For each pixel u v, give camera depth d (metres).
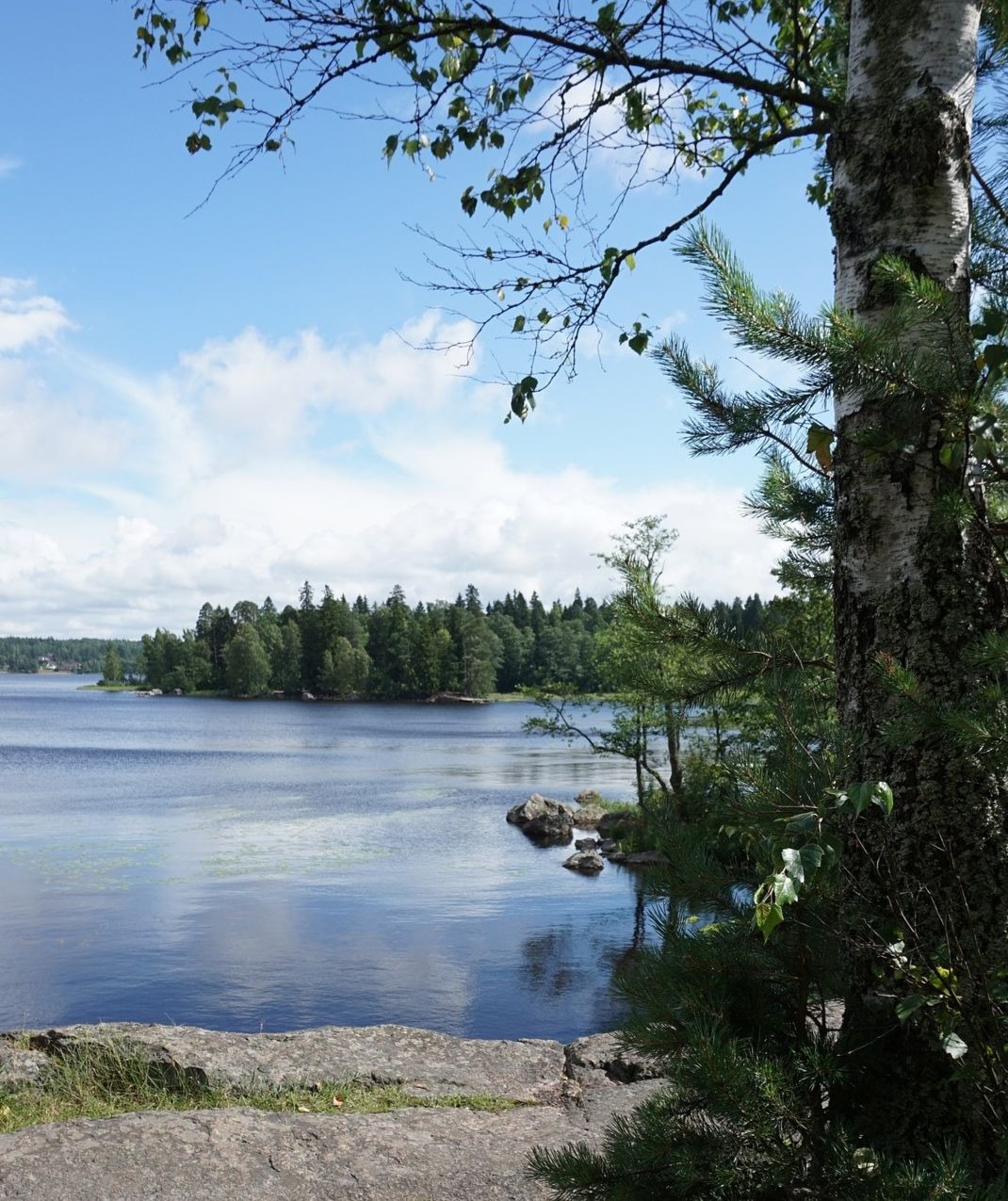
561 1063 6.32
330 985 13.24
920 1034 2.82
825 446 3.10
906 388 2.85
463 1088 5.88
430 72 4.71
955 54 3.24
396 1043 6.53
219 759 52.78
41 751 57.88
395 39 4.36
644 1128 2.81
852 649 3.30
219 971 13.88
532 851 24.69
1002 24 3.79
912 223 3.23
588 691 24.08
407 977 13.64
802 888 2.69
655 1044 2.79
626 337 4.35
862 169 3.33
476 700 140.38
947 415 2.86
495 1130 5.05
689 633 4.16
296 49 4.25
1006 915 2.90
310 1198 4.21
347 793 36.97
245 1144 4.70
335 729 82.62
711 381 3.23
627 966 3.09
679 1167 2.57
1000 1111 2.62
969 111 3.29
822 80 4.83
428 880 20.81
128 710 119.44
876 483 3.23
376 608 158.12
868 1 3.34
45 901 18.36
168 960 14.46
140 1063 5.87
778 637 4.11
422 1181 4.40
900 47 3.26
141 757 53.72
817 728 3.05
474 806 33.12
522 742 67.25
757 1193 2.55
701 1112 2.76
